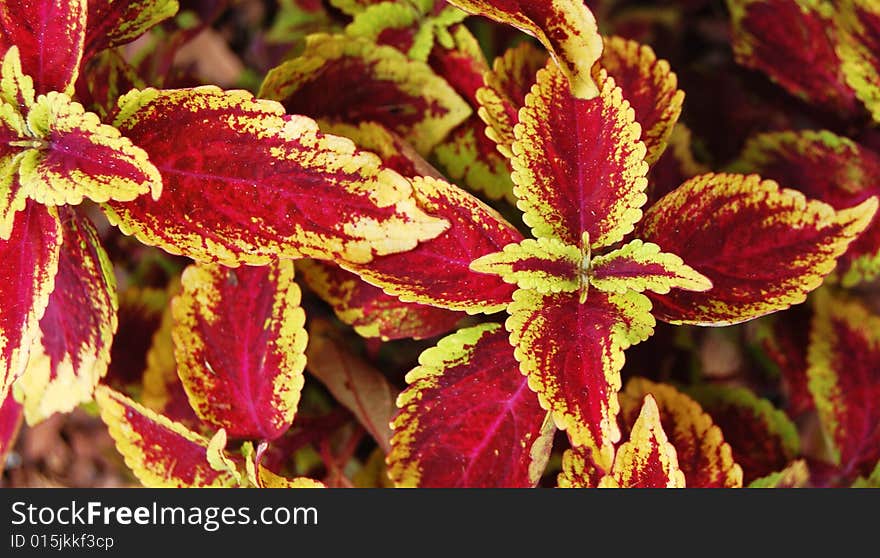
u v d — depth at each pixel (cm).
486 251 52
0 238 50
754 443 59
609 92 51
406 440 52
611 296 51
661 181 58
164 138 51
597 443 49
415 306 56
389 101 56
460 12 57
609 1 70
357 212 50
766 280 51
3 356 50
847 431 59
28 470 71
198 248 50
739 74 63
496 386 52
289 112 55
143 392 58
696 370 62
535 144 51
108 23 53
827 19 59
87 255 53
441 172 57
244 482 54
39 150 51
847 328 60
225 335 54
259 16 74
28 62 51
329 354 59
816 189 59
